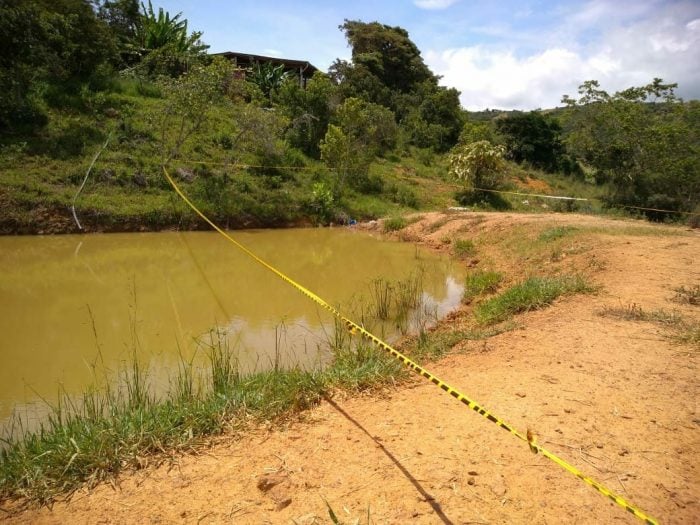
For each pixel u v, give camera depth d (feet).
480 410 9.15
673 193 57.11
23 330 24.31
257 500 9.62
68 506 9.75
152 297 30.09
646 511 8.98
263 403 13.21
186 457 11.20
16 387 18.53
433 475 10.12
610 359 15.79
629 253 30.66
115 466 10.82
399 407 13.25
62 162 49.65
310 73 116.98
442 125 113.09
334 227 57.47
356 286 33.53
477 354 17.70
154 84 72.90
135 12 88.38
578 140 62.64
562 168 107.96
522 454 10.77
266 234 51.26
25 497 10.07
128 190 49.98
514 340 18.60
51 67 60.23
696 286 23.39
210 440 11.85
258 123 61.00
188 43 84.69
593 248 32.86
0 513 9.66
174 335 24.04
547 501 9.28
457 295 31.78
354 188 67.46
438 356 18.47
